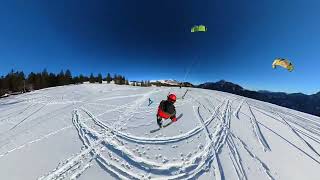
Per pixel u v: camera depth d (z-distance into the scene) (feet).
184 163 28.99
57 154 32.48
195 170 27.40
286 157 32.94
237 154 32.32
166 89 120.57
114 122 48.26
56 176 26.68
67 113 61.11
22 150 34.78
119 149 33.32
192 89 121.49
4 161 31.22
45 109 73.15
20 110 75.41
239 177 26.48
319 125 57.57
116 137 38.37
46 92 139.64
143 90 116.06
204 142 35.81
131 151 32.50
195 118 50.14
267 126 47.70
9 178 26.76
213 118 51.13
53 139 38.86
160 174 26.55
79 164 29.22
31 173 27.66
